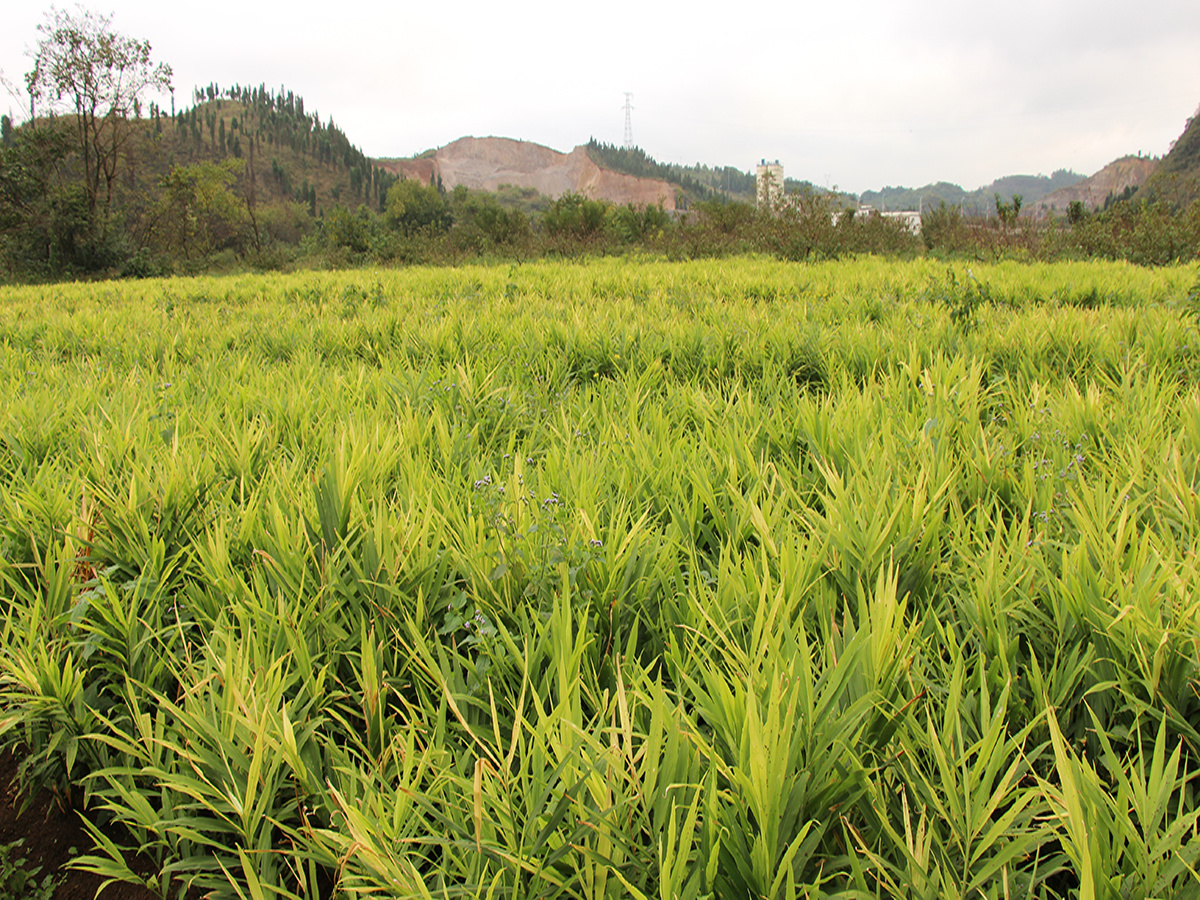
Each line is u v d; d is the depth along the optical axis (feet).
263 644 7.45
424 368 17.79
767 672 5.77
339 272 76.79
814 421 12.72
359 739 6.89
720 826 4.71
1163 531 8.27
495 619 7.66
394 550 8.21
